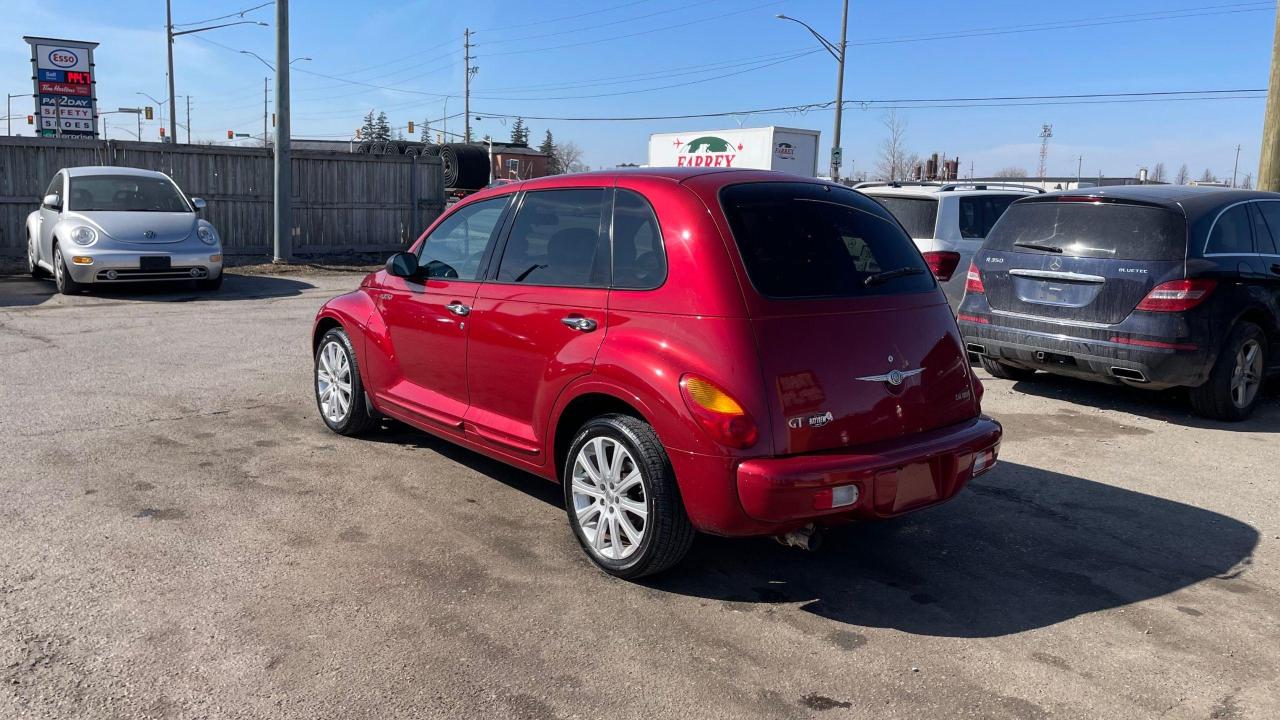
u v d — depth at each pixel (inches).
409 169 792.9
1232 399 274.1
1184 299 259.8
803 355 145.4
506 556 168.4
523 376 175.0
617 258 161.2
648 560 152.4
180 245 498.9
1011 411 288.7
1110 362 271.0
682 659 133.6
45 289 517.3
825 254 157.8
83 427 242.1
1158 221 267.7
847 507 142.9
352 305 230.7
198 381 298.8
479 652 133.6
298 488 200.8
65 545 165.9
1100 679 130.7
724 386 140.3
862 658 135.3
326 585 153.7
